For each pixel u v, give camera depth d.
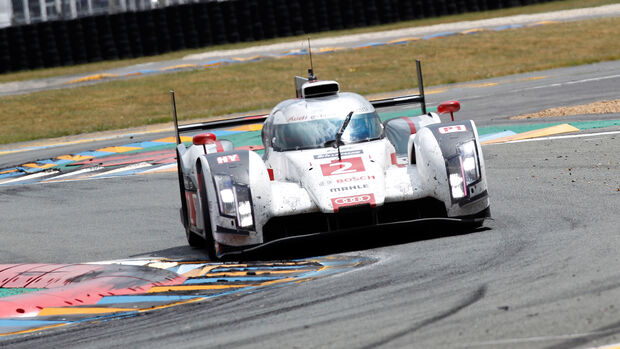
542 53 112.88
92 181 54.75
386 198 25.84
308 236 25.25
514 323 15.02
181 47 145.62
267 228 26.12
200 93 108.56
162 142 72.00
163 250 31.94
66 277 26.31
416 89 92.38
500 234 25.25
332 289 20.09
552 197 31.16
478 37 129.75
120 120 94.69
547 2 164.50
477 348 13.84
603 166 36.19
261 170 26.02
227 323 17.98
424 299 17.83
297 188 26.44
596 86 71.75
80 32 144.38
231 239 25.45
